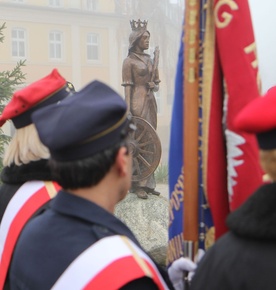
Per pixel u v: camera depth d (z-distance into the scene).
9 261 1.71
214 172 1.63
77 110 1.34
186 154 1.66
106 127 1.34
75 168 1.35
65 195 1.41
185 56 1.66
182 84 1.78
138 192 5.76
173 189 1.78
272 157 1.20
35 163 1.81
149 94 5.89
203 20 1.66
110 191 1.40
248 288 1.14
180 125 1.77
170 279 1.63
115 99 1.38
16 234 1.71
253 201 1.19
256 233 1.15
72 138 1.32
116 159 1.37
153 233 5.46
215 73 1.64
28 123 1.82
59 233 1.37
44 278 1.33
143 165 5.73
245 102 1.57
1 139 6.15
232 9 1.59
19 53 22.30
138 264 1.29
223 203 1.64
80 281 1.29
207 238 1.67
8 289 1.71
